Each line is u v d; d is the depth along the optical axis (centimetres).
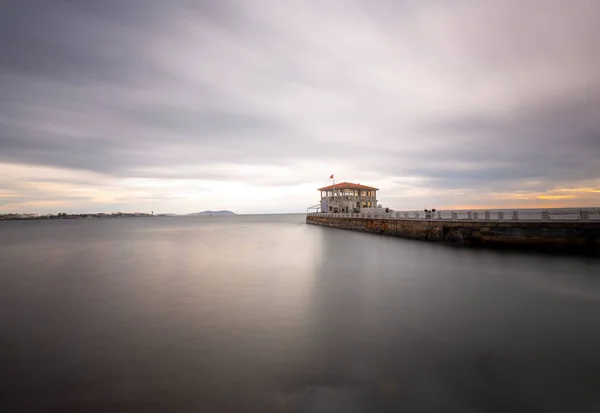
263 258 2927
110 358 916
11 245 4522
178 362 888
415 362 872
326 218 7538
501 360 877
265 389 755
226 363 880
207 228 10019
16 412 684
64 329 1145
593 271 1939
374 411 674
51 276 2131
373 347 966
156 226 12400
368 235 4803
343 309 1340
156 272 2248
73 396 738
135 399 725
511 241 2777
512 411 673
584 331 1066
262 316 1267
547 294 1501
